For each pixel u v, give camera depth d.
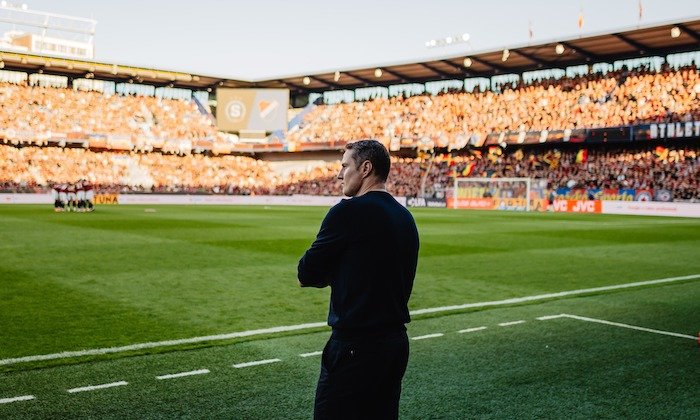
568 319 8.76
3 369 5.93
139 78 59.28
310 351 6.79
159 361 6.30
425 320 8.57
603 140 45.09
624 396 5.50
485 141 50.56
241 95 60.12
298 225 26.45
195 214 34.38
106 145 54.53
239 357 6.50
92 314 8.52
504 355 6.76
